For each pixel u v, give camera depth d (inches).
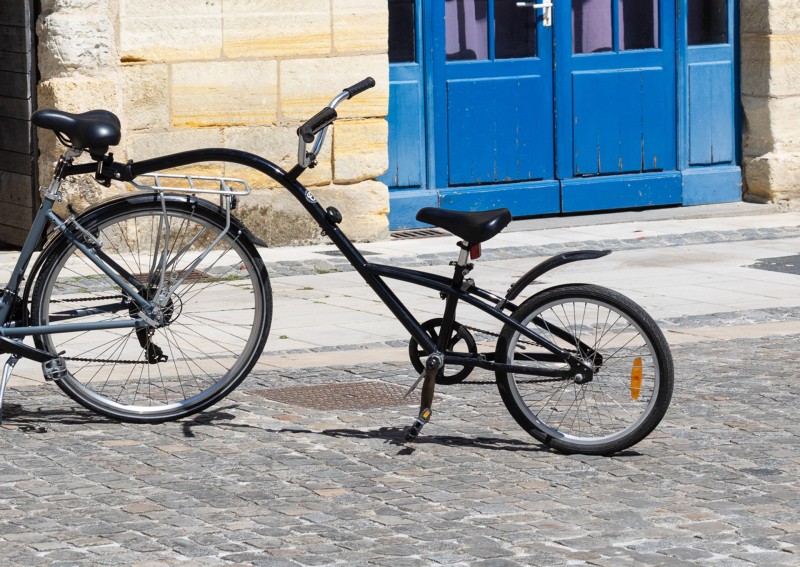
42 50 481.1
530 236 527.2
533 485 242.1
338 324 386.9
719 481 243.3
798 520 222.5
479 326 380.2
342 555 207.2
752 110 589.0
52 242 276.5
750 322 383.6
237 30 498.6
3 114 498.0
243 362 286.5
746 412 288.2
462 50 550.9
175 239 279.7
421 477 247.1
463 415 289.0
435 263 475.2
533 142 562.3
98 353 302.0
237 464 254.4
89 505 230.7
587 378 260.8
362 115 514.9
